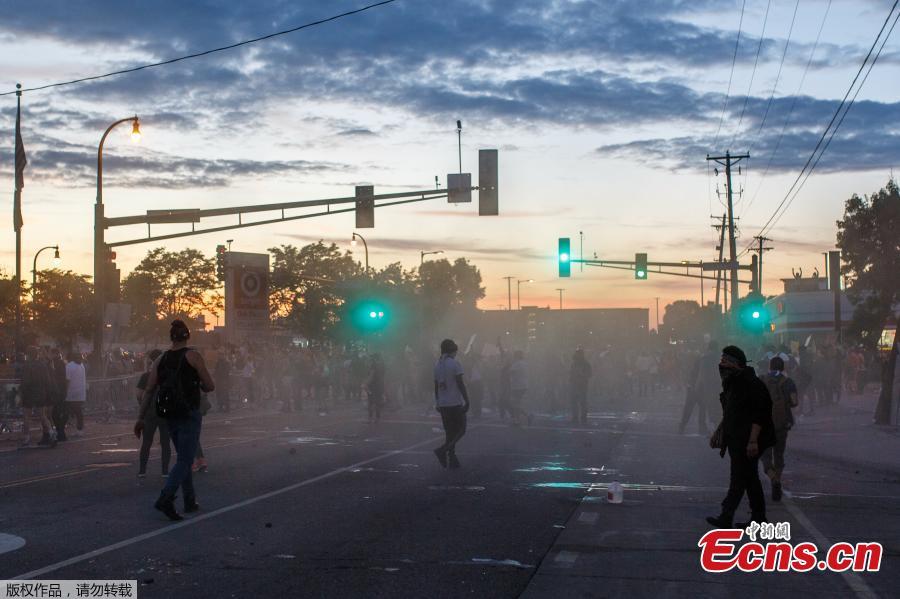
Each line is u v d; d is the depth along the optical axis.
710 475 14.42
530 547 8.91
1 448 19.02
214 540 9.14
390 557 8.43
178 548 8.76
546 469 15.11
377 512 10.82
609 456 17.20
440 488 12.82
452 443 15.09
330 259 61.59
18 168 30.53
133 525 9.91
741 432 9.77
